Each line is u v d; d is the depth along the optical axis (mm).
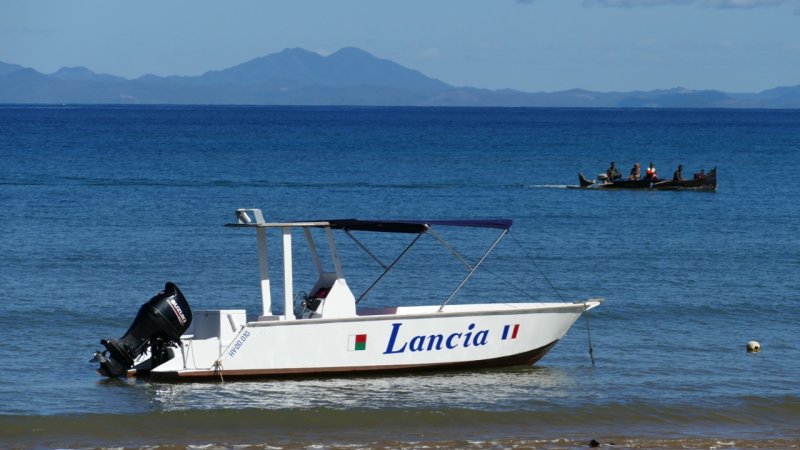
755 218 160375
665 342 77125
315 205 175750
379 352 64438
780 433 55750
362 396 60844
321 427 55312
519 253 121375
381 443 52562
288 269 64625
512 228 144875
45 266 106938
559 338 69188
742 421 57875
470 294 97375
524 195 196125
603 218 158875
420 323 65000
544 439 53938
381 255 118562
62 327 79438
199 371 62062
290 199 184875
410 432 54812
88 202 172250
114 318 82688
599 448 52500
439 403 59688
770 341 77750
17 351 71688
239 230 139000
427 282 102750
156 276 102812
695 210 171125
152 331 62719
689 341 77562
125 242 125125
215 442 52469
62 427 54406
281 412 57031
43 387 62094
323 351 63375
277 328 62562
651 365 69938
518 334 67625
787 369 69188
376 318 63969
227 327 62438
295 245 126438
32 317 82500
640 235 139000
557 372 67750
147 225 142375
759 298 94375
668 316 86688
